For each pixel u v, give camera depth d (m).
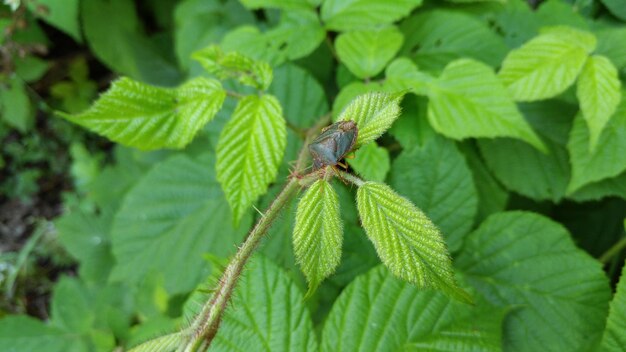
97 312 0.29
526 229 0.19
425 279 0.11
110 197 0.34
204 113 0.17
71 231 0.33
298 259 0.12
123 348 0.22
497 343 0.16
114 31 0.35
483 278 0.19
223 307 0.12
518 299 0.19
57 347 0.28
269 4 0.21
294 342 0.16
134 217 0.23
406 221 0.12
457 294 0.12
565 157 0.22
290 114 0.22
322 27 0.21
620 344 0.16
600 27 0.23
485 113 0.19
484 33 0.22
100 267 0.32
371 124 0.12
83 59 0.42
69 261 0.40
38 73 0.36
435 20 0.22
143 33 0.36
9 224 0.43
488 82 0.19
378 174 0.18
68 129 0.42
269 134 0.16
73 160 0.44
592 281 0.18
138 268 0.23
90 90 0.42
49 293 0.40
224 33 0.29
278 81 0.22
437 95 0.19
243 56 0.17
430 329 0.17
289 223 0.20
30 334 0.28
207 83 0.17
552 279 0.19
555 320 0.18
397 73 0.20
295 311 0.16
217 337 0.16
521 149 0.22
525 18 0.23
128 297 0.30
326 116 0.20
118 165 0.35
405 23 0.23
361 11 0.21
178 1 0.37
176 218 0.23
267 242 0.20
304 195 0.12
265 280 0.17
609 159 0.19
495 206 0.22
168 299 0.24
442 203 0.19
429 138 0.20
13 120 0.38
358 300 0.17
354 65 0.20
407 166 0.19
